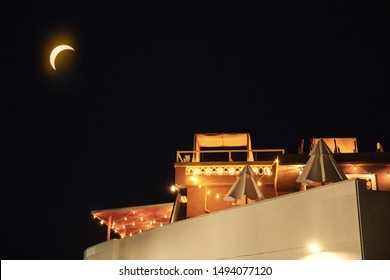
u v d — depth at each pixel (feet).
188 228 67.67
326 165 68.80
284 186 94.38
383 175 84.43
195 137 102.32
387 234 48.42
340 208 49.96
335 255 49.08
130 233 116.57
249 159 100.27
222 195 96.07
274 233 55.83
